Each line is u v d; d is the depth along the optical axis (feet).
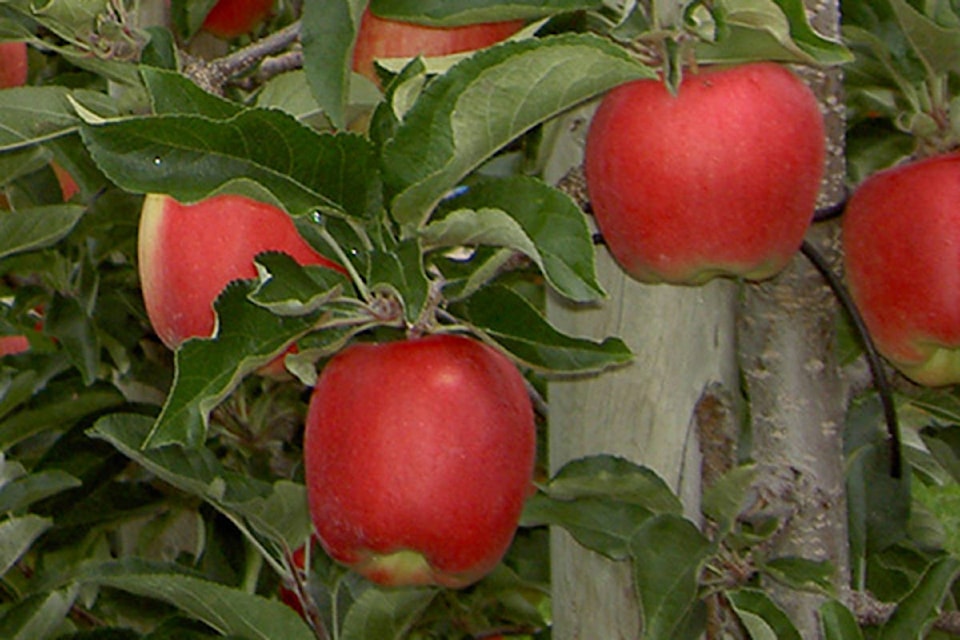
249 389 4.78
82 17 3.94
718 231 3.81
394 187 3.69
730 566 4.05
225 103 3.70
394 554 3.78
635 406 4.03
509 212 3.68
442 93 3.65
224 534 4.69
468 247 3.89
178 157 3.66
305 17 3.81
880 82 4.26
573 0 3.85
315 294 3.67
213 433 4.75
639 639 4.05
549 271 3.63
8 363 4.75
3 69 4.53
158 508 4.72
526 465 3.78
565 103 3.68
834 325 4.09
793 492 4.06
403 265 3.67
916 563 4.73
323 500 3.76
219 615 4.14
